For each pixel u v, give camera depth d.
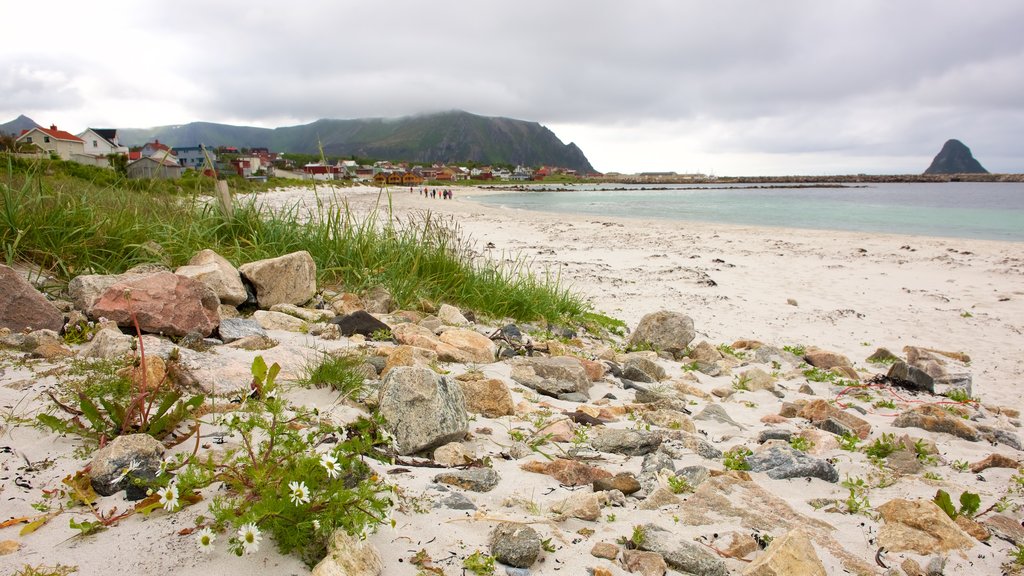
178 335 5.09
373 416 3.68
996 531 3.45
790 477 4.06
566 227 33.94
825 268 19.75
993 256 22.39
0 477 2.80
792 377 8.06
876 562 3.00
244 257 8.01
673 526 3.19
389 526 2.76
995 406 7.48
